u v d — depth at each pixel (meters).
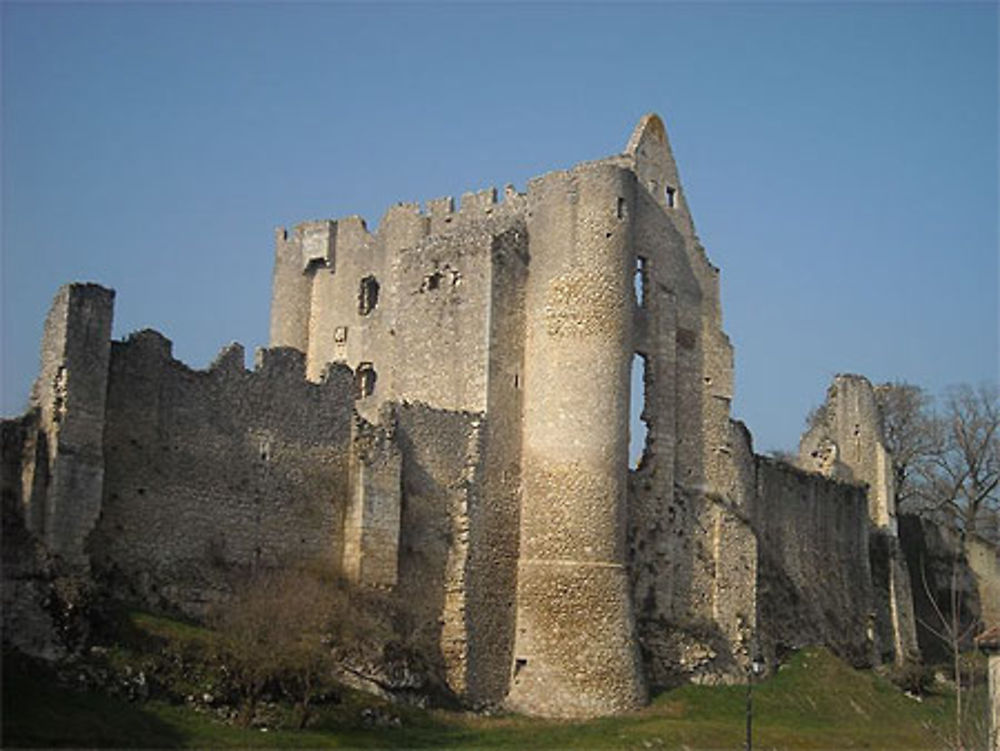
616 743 30.69
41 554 25.48
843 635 49.72
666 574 40.62
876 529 54.50
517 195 40.50
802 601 47.69
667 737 31.75
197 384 30.75
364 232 46.59
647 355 41.72
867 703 41.16
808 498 49.69
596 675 35.38
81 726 22.34
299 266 47.81
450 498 35.94
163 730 23.69
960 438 63.06
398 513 34.28
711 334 44.19
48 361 27.44
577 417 36.97
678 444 42.19
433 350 39.03
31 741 21.19
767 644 44.00
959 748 25.94
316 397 33.62
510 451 37.59
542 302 38.38
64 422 26.91
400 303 40.50
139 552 28.81
